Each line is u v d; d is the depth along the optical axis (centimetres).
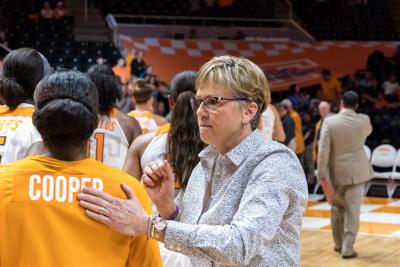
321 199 1130
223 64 216
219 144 221
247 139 219
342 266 669
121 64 1495
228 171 219
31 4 1914
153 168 225
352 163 698
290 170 210
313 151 1140
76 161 198
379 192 1196
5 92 315
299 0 2136
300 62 1773
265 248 210
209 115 215
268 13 2019
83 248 190
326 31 2105
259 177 208
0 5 1898
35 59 317
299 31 1986
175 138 323
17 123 315
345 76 1767
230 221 212
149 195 228
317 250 741
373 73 1725
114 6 1977
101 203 192
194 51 1722
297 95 1590
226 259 194
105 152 366
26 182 192
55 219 190
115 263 195
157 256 207
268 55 1769
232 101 214
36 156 197
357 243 781
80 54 1761
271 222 199
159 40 1720
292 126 1186
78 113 192
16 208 189
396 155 1165
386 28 2153
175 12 1989
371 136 1469
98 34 1911
